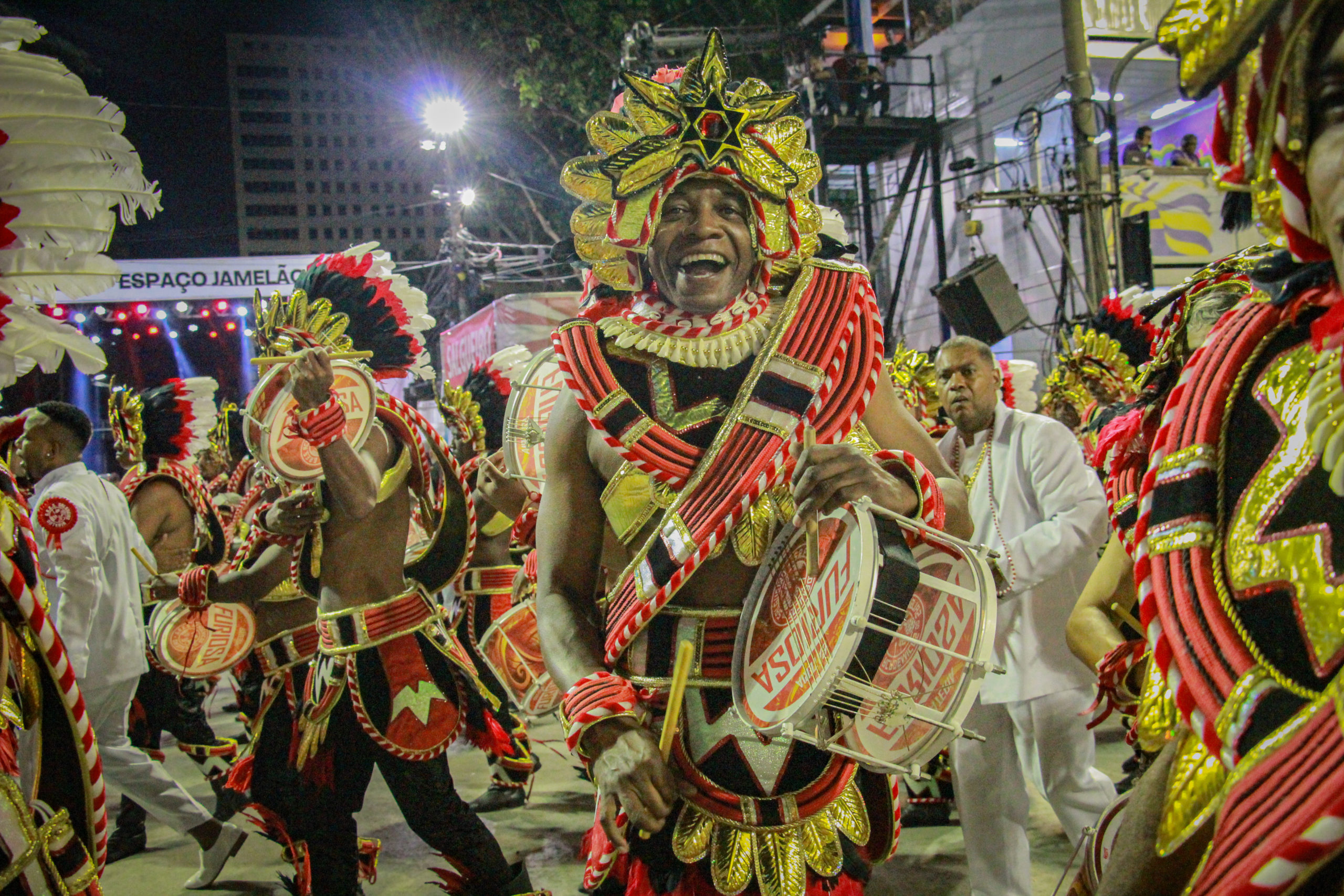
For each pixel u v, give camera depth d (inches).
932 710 64.1
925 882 155.3
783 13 598.9
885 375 77.0
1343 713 32.5
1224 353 41.4
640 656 71.4
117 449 223.1
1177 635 39.4
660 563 68.1
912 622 65.0
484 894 125.5
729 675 69.6
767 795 68.0
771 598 68.2
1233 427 40.1
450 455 140.4
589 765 65.8
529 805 209.5
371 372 138.6
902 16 620.1
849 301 72.4
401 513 132.3
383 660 125.6
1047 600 134.6
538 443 134.6
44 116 63.8
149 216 67.7
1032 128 487.5
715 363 71.9
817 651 62.0
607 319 75.7
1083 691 133.0
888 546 61.4
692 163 73.2
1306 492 35.9
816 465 65.1
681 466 70.0
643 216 74.1
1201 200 479.8
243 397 788.0
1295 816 33.5
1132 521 55.4
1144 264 432.5
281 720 141.9
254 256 716.0
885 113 524.1
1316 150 33.9
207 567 149.8
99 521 171.2
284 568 148.3
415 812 124.6
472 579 220.2
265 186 3676.2
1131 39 507.8
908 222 594.6
